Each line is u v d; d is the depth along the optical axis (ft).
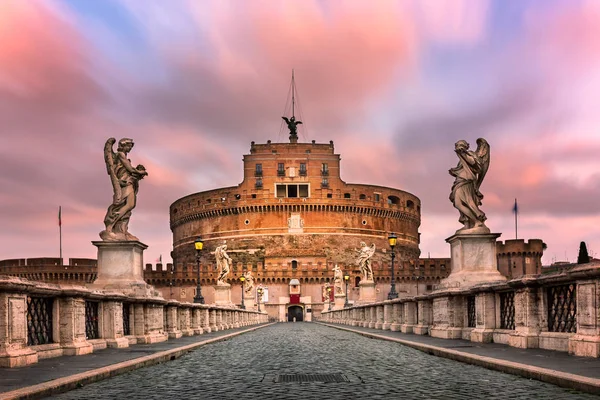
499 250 454.81
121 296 61.87
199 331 105.19
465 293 66.08
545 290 49.70
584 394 30.04
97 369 39.93
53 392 32.45
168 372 43.42
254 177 520.01
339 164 528.22
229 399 31.17
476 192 76.13
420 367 44.60
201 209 534.78
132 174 76.89
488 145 77.25
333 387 35.14
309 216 513.86
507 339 55.47
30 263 440.04
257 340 90.33
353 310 168.55
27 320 46.96
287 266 490.49
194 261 533.55
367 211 527.81
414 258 569.64
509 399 29.48
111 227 75.15
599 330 40.75
